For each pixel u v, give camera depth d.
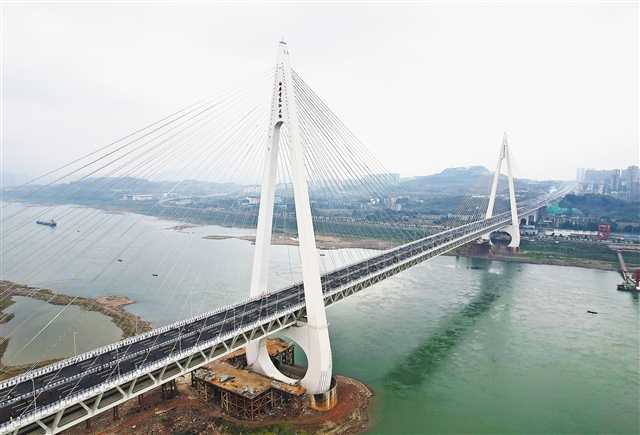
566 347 64.38
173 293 90.75
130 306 83.25
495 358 60.41
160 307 82.62
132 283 97.69
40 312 80.81
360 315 77.50
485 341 66.31
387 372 55.88
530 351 62.88
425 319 75.81
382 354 61.19
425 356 60.69
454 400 49.44
